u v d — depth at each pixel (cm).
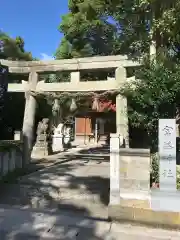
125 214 401
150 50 612
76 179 621
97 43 1289
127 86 606
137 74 559
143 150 406
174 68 512
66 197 542
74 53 1280
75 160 972
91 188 564
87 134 2148
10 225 386
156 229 383
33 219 414
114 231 371
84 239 343
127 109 603
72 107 777
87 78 987
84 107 1062
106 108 1141
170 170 393
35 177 634
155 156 451
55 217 426
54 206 512
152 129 538
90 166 824
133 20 691
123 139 588
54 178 629
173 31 581
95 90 711
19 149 718
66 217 427
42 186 577
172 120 397
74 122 2189
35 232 363
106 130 2114
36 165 823
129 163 412
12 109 1247
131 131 929
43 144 1111
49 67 755
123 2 705
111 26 1060
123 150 415
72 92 735
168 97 477
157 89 478
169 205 386
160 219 384
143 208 396
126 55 685
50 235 354
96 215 457
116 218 404
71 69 734
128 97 630
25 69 778
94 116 1986
